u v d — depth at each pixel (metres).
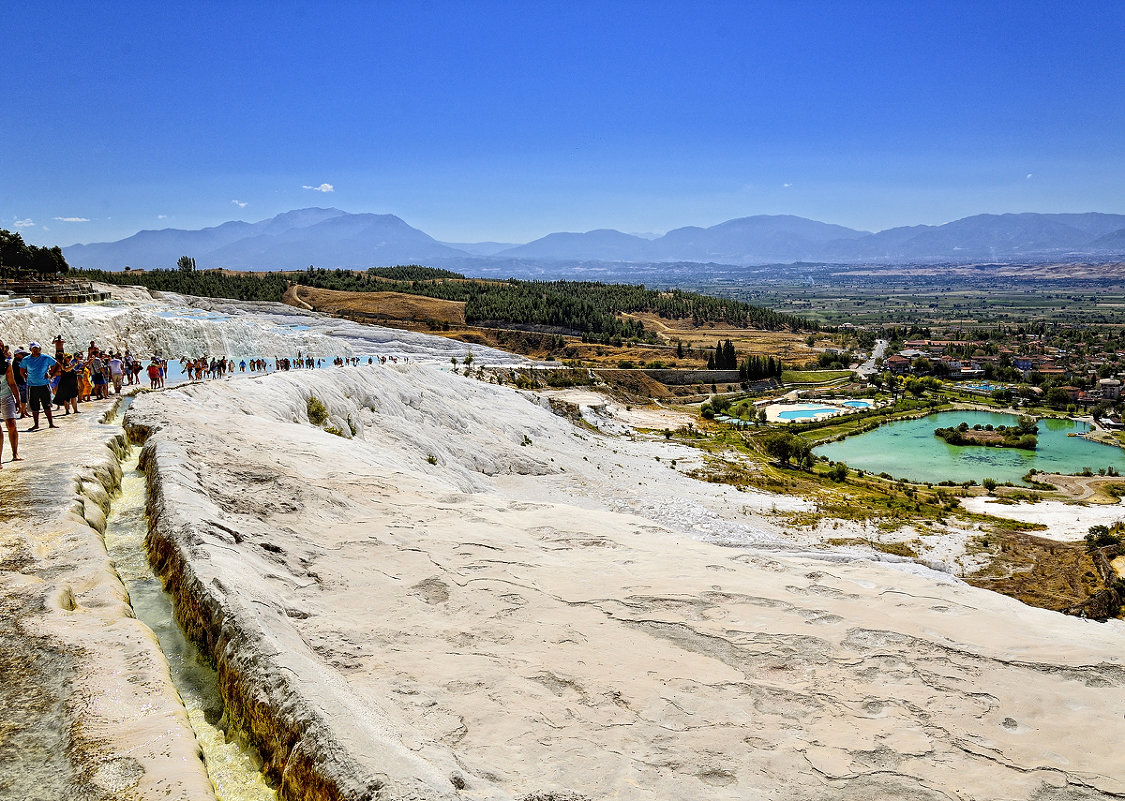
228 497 14.29
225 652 8.36
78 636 8.45
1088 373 180.88
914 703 8.84
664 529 17.27
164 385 36.66
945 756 7.80
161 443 16.45
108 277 136.38
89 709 7.04
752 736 8.05
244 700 7.64
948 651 10.17
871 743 8.01
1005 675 9.55
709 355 161.75
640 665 9.62
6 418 15.52
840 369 178.62
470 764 7.01
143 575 11.38
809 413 131.50
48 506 12.41
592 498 45.62
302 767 6.52
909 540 51.38
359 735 6.62
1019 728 8.38
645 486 54.78
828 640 10.45
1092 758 7.82
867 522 55.03
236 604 8.91
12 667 7.74
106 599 9.58
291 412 30.80
